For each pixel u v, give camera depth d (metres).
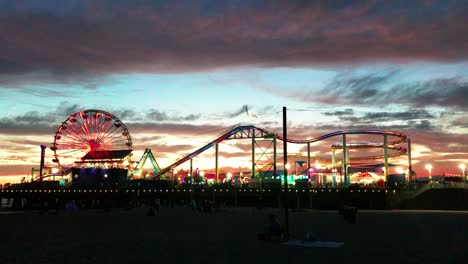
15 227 48.88
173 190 125.31
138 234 39.72
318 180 173.88
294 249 28.42
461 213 76.00
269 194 115.56
